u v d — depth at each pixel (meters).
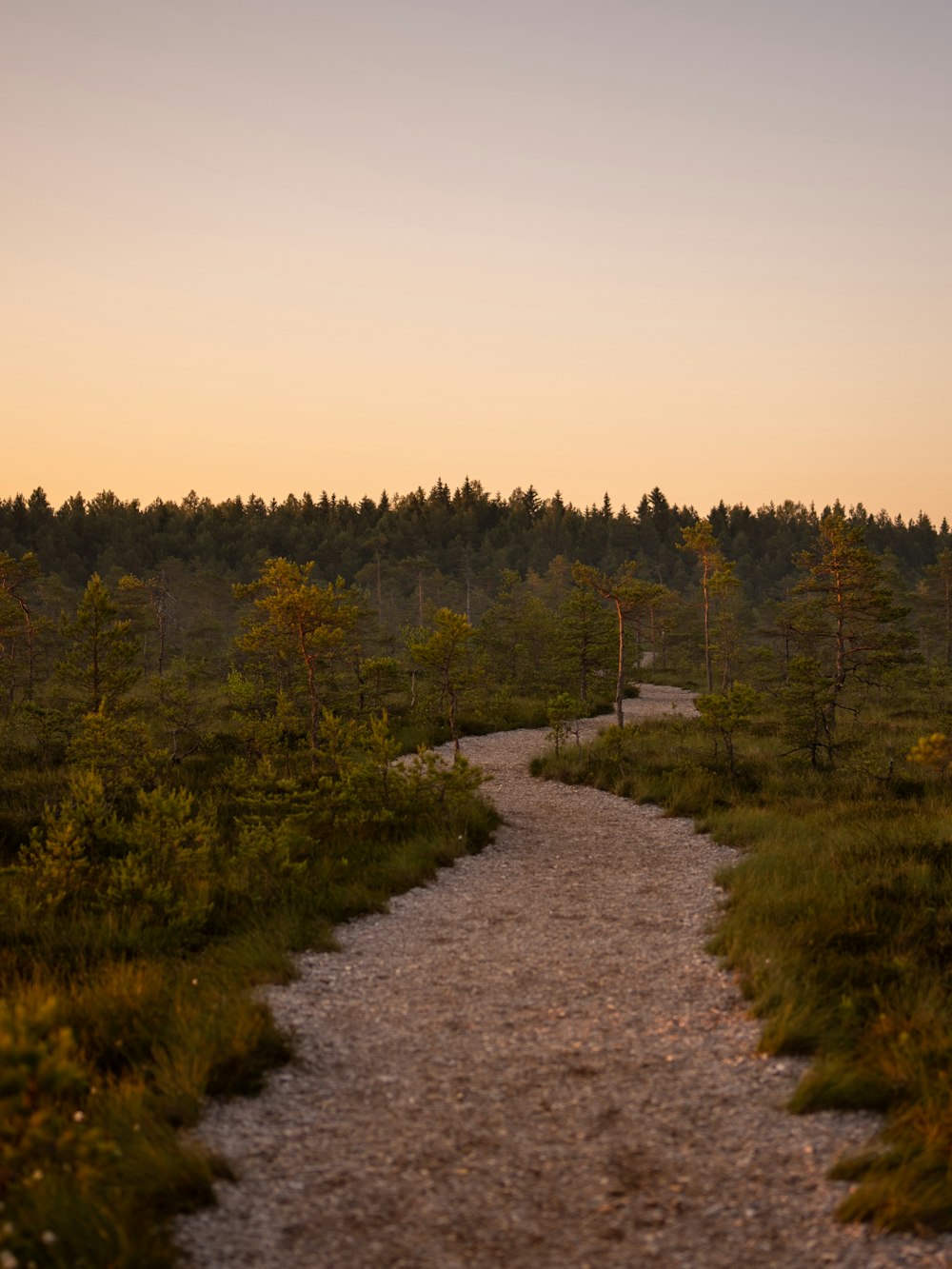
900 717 30.31
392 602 96.38
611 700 40.53
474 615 97.12
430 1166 5.30
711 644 55.09
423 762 15.66
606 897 11.52
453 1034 7.36
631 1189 4.98
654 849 14.23
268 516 156.50
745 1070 6.46
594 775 20.89
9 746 21.95
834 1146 5.37
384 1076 6.61
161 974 8.53
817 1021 6.92
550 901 11.44
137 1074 6.31
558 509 166.50
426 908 11.23
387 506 169.88
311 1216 4.81
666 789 18.72
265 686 29.98
